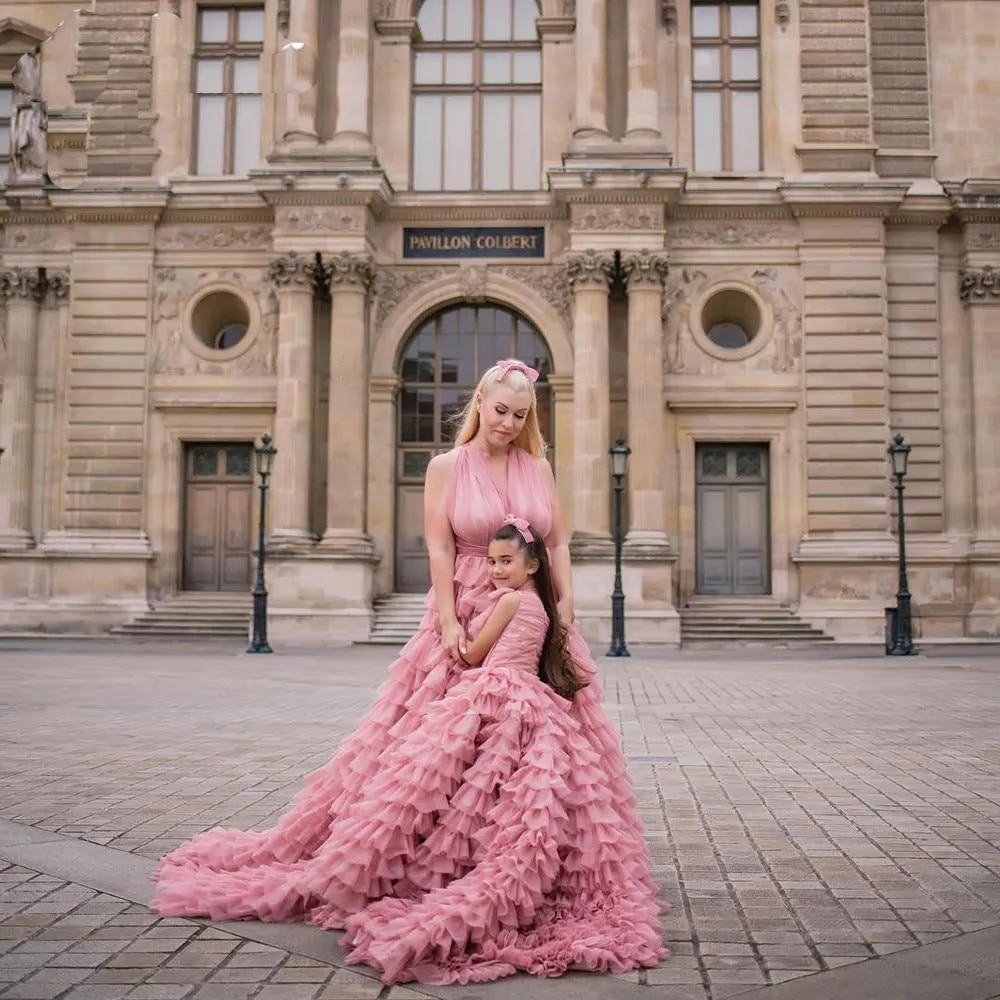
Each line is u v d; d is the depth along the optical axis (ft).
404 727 17.94
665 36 124.26
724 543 122.42
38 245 126.21
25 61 128.88
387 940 15.72
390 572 120.78
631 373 116.06
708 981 15.57
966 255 122.11
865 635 115.96
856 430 118.83
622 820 17.99
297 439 116.67
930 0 127.24
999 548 118.93
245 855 19.71
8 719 48.65
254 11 128.26
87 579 120.78
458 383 123.95
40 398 126.21
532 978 15.64
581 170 115.14
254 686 66.54
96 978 15.51
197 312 124.47
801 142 122.31
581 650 18.72
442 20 127.54
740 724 48.01
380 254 122.42
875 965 16.22
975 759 37.58
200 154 127.34
